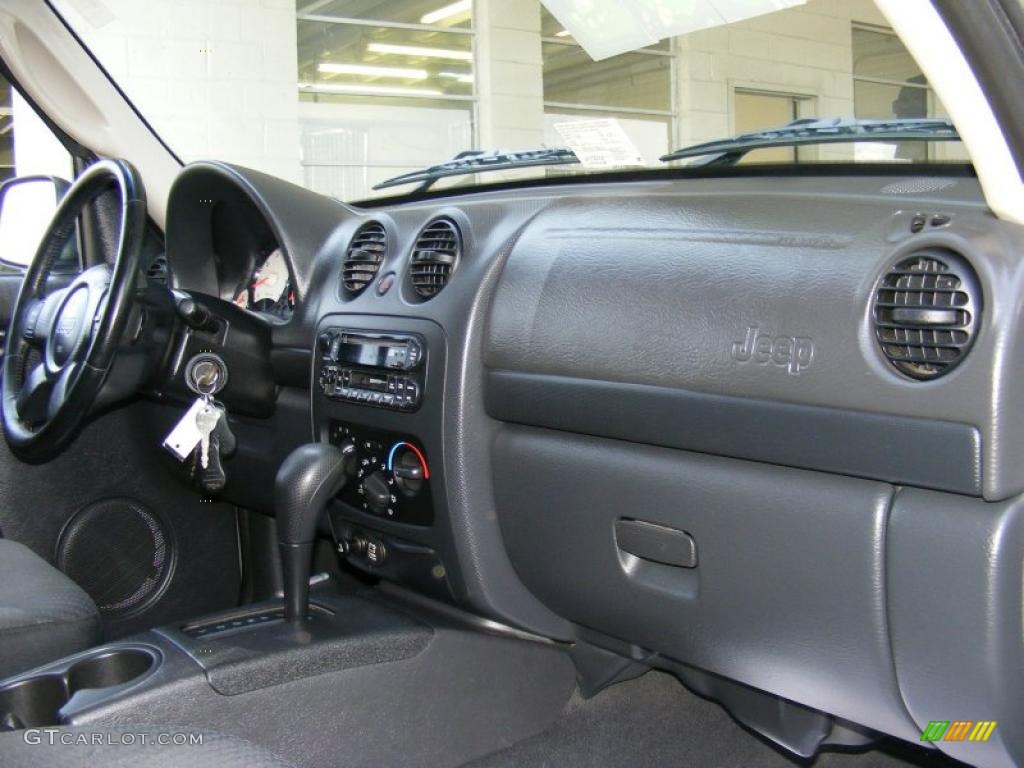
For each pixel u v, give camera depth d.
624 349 1.19
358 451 1.52
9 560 1.55
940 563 0.95
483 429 1.38
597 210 1.33
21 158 2.55
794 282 1.05
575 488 1.28
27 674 1.23
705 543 1.16
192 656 1.24
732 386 1.08
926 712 1.03
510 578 1.44
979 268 0.91
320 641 1.30
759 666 1.19
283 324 1.74
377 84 4.39
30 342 1.78
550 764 1.52
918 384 0.93
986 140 0.90
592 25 1.42
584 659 1.62
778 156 1.34
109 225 2.02
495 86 2.82
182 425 1.63
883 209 1.05
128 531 1.92
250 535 2.00
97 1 2.04
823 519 1.03
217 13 4.67
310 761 1.27
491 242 1.39
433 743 1.40
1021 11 0.84
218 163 1.83
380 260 1.58
